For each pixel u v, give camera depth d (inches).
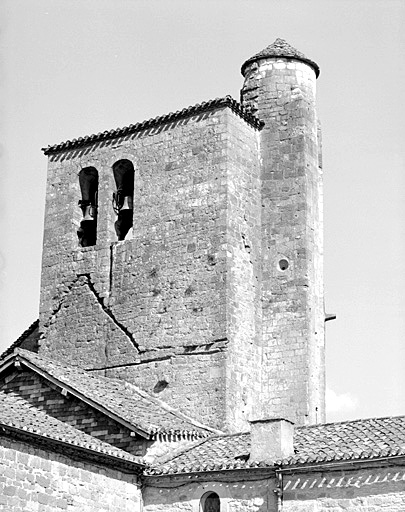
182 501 1274.6
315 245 1603.1
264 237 1592.0
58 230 1679.4
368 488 1171.3
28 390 1425.9
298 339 1533.0
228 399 1461.6
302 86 1651.1
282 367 1531.7
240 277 1533.0
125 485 1285.7
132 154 1637.6
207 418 1461.6
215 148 1565.0
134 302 1572.3
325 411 1553.9
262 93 1654.8
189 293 1526.8
